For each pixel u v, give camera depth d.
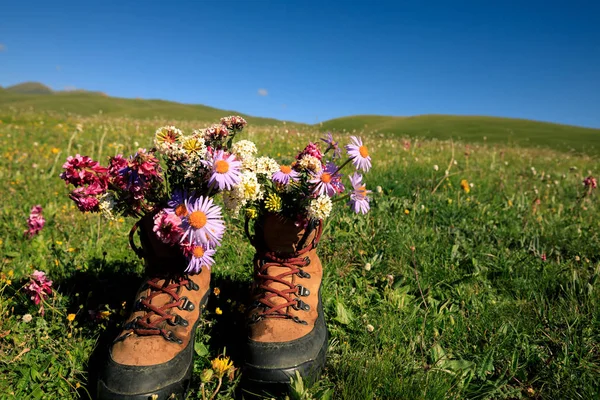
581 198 1.41
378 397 0.51
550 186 1.80
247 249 0.91
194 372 0.54
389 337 0.63
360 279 0.82
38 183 1.44
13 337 0.57
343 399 0.50
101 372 0.48
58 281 0.77
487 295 0.81
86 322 0.63
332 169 0.57
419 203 1.22
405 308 0.73
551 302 0.77
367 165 0.55
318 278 0.61
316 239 0.62
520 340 0.64
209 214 0.48
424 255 0.92
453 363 0.58
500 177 1.81
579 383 0.56
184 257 0.54
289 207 0.56
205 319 0.65
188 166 0.50
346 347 0.59
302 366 0.50
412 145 2.89
